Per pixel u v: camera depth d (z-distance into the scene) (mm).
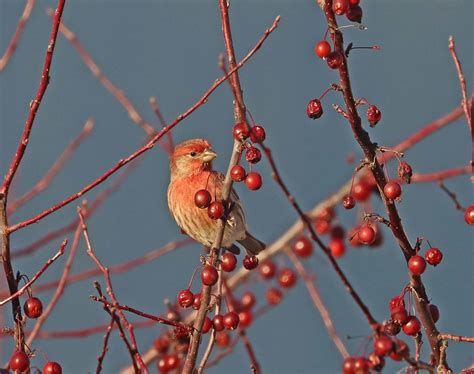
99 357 6980
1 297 9023
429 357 7293
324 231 10414
